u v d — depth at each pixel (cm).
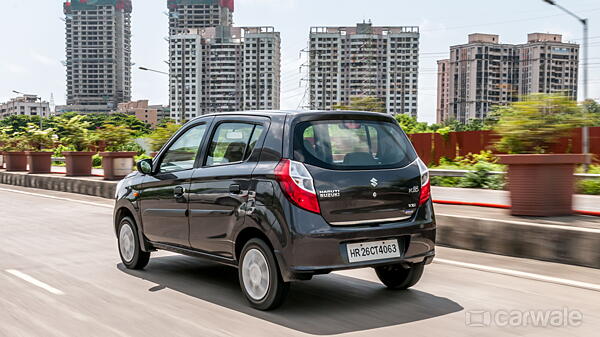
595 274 650
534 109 966
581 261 694
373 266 513
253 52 11031
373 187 516
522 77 11656
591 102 968
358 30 10906
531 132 955
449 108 12756
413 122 4178
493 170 2012
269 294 510
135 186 696
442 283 619
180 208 615
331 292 587
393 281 593
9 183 2405
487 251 794
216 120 604
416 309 522
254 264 525
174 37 11369
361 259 505
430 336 445
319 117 521
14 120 15475
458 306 530
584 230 691
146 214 673
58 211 1370
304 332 458
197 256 601
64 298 570
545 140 955
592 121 962
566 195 860
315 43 10812
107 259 779
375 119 548
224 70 11381
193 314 511
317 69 10681
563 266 695
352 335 450
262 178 514
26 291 599
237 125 570
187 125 646
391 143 549
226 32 11431
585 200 1435
